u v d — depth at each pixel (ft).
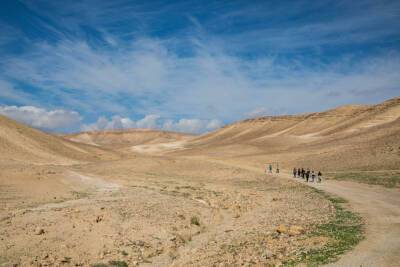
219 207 122.62
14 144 285.43
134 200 124.16
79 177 170.40
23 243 69.36
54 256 65.77
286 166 270.87
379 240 63.72
